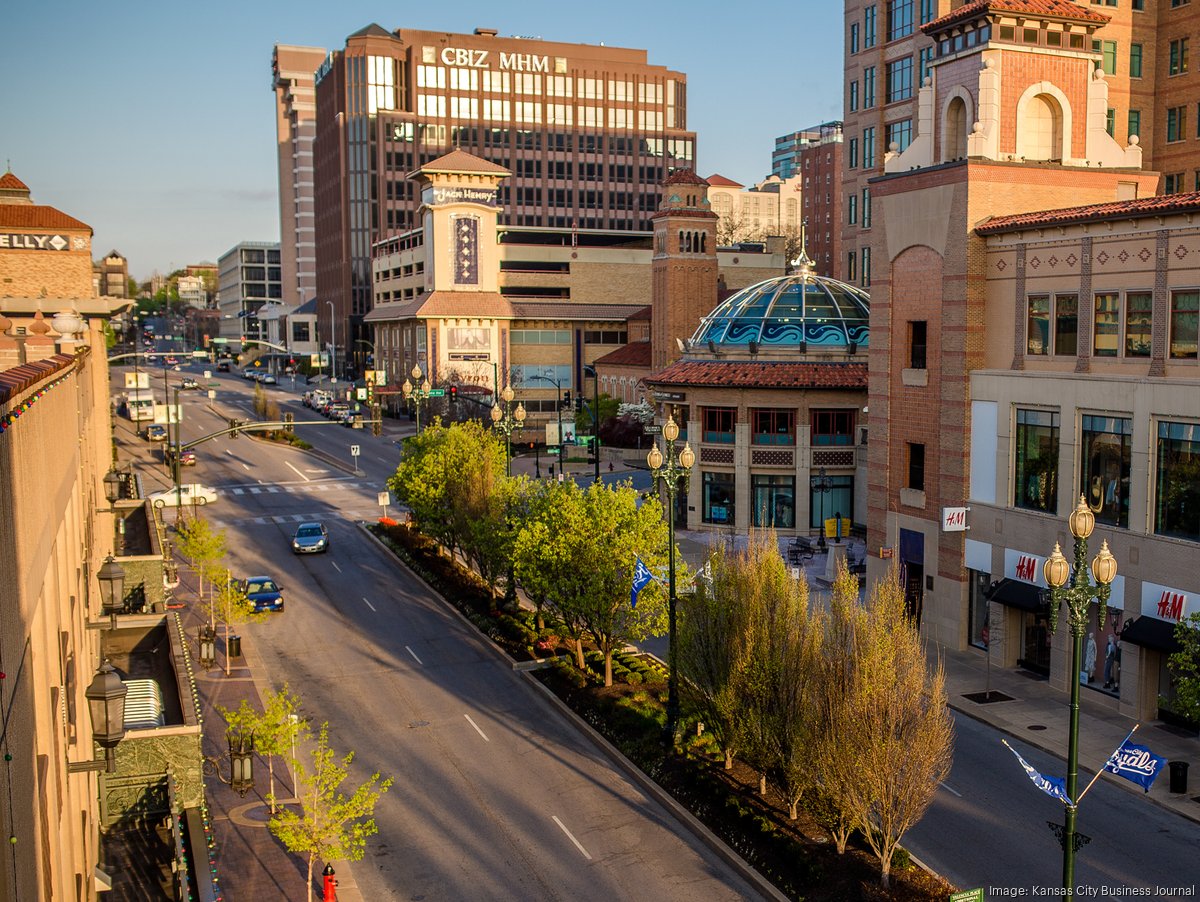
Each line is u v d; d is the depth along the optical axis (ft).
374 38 540.11
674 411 211.61
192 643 134.21
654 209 596.29
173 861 61.72
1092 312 112.37
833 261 538.47
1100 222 109.91
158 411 265.75
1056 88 130.41
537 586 117.39
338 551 189.78
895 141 222.89
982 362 126.72
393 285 444.96
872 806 72.23
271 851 82.23
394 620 146.72
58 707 43.73
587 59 578.66
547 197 575.79
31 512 36.09
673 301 299.17
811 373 196.03
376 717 110.11
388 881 77.05
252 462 299.38
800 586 86.94
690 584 108.68
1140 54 190.60
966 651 128.26
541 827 85.40
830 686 72.74
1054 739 99.35
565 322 395.34
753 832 80.94
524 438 346.33
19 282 146.41
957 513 124.88
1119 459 107.04
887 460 140.97
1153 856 77.51
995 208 125.59
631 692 112.16
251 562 180.55
